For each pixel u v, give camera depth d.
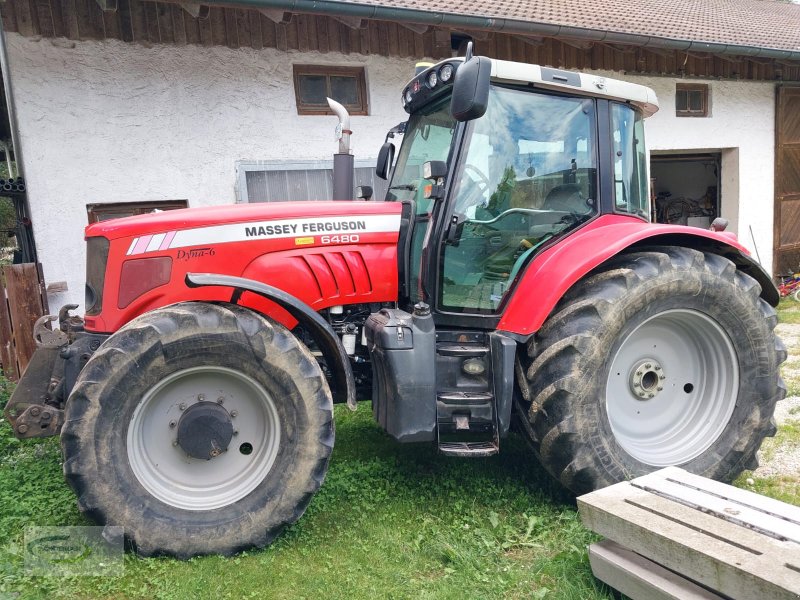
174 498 2.67
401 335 2.82
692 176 11.43
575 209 3.29
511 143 3.14
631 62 8.41
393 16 6.09
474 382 3.00
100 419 2.50
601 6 8.96
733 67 9.13
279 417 2.71
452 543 2.72
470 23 6.50
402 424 2.80
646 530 2.16
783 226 9.89
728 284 3.13
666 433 3.29
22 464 3.46
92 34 5.53
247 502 2.67
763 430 3.24
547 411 2.89
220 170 6.14
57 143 5.52
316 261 3.10
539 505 3.08
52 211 5.57
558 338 2.90
